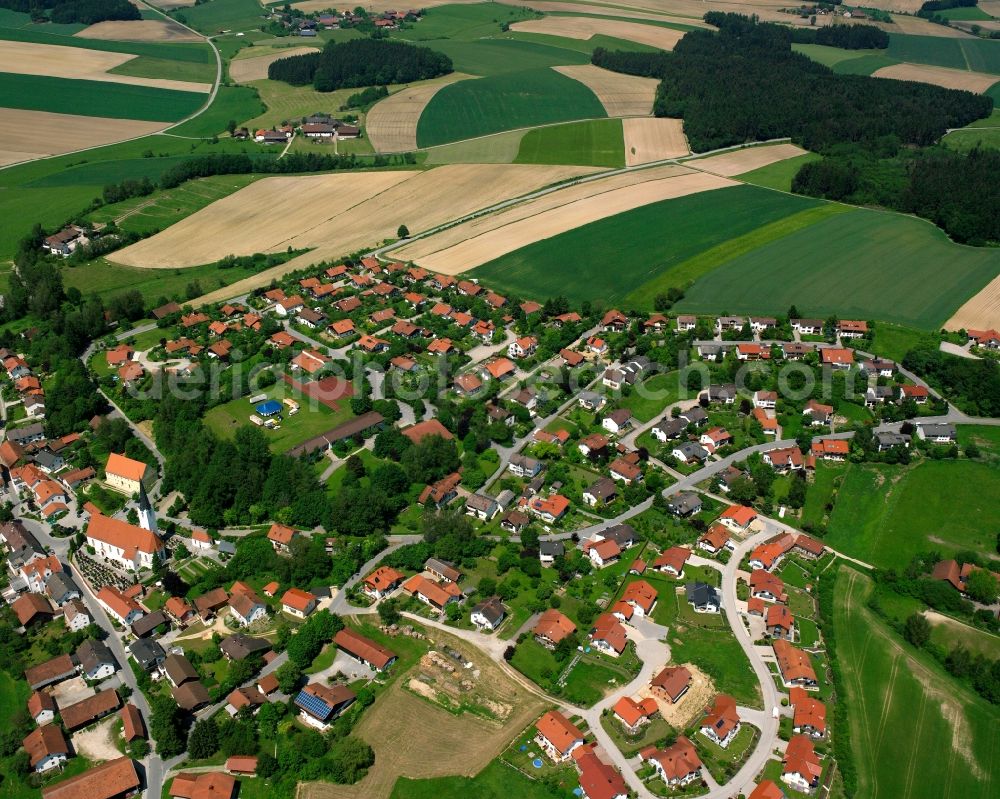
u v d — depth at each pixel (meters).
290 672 147.50
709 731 140.62
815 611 166.25
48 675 149.88
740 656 156.00
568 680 151.00
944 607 165.25
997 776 135.50
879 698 148.12
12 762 136.62
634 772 134.38
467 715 144.12
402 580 172.00
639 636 160.00
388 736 140.50
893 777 135.38
